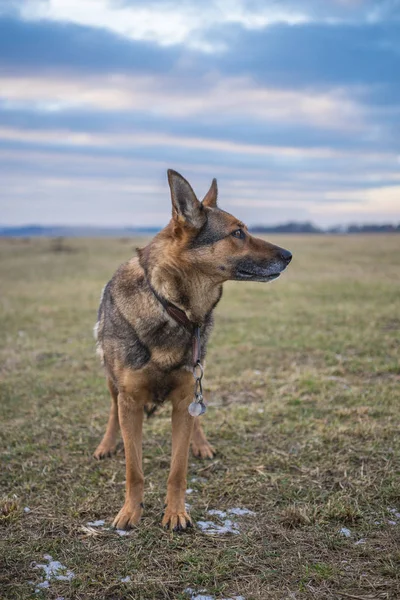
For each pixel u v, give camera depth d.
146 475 4.16
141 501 3.55
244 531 3.30
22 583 2.79
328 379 6.40
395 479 3.86
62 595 2.71
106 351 3.85
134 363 3.58
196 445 4.51
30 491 3.86
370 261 24.02
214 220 3.78
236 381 6.50
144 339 3.56
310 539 3.18
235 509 3.59
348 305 11.98
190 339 3.65
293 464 4.20
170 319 3.57
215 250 3.72
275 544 3.14
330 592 2.69
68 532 3.33
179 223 3.64
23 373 7.09
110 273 21.84
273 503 3.64
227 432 4.89
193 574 2.85
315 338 8.66
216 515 3.51
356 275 18.53
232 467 4.22
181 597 2.69
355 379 6.47
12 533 3.27
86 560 3.00
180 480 3.55
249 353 7.89
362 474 3.96
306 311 11.42
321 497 3.68
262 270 3.84
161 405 3.97
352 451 4.37
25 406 5.76
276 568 2.91
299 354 7.74
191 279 3.69
